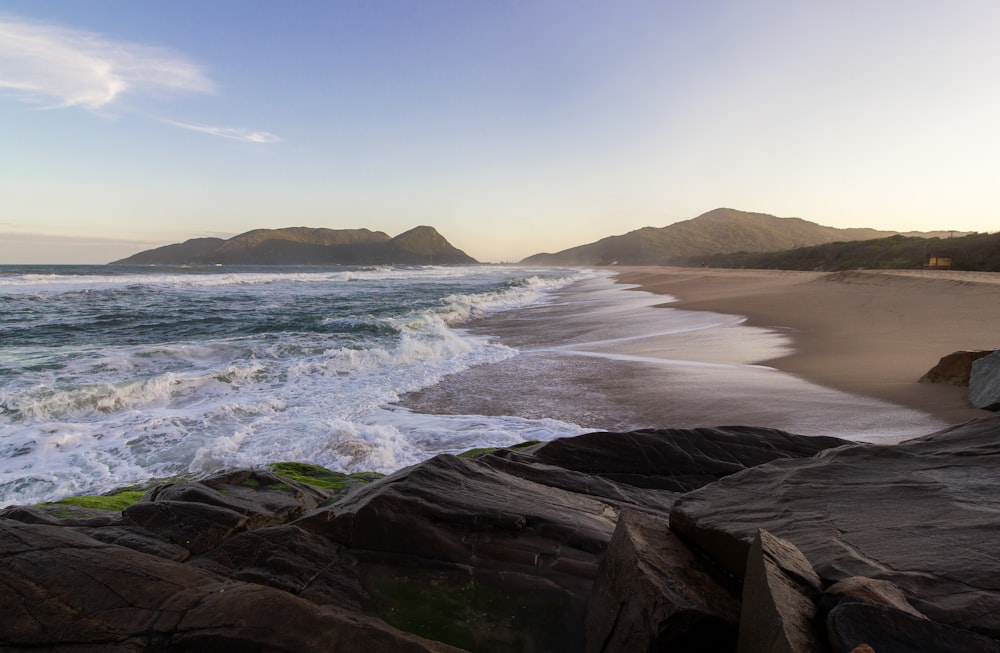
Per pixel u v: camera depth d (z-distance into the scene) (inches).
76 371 459.5
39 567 103.2
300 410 371.6
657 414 350.9
